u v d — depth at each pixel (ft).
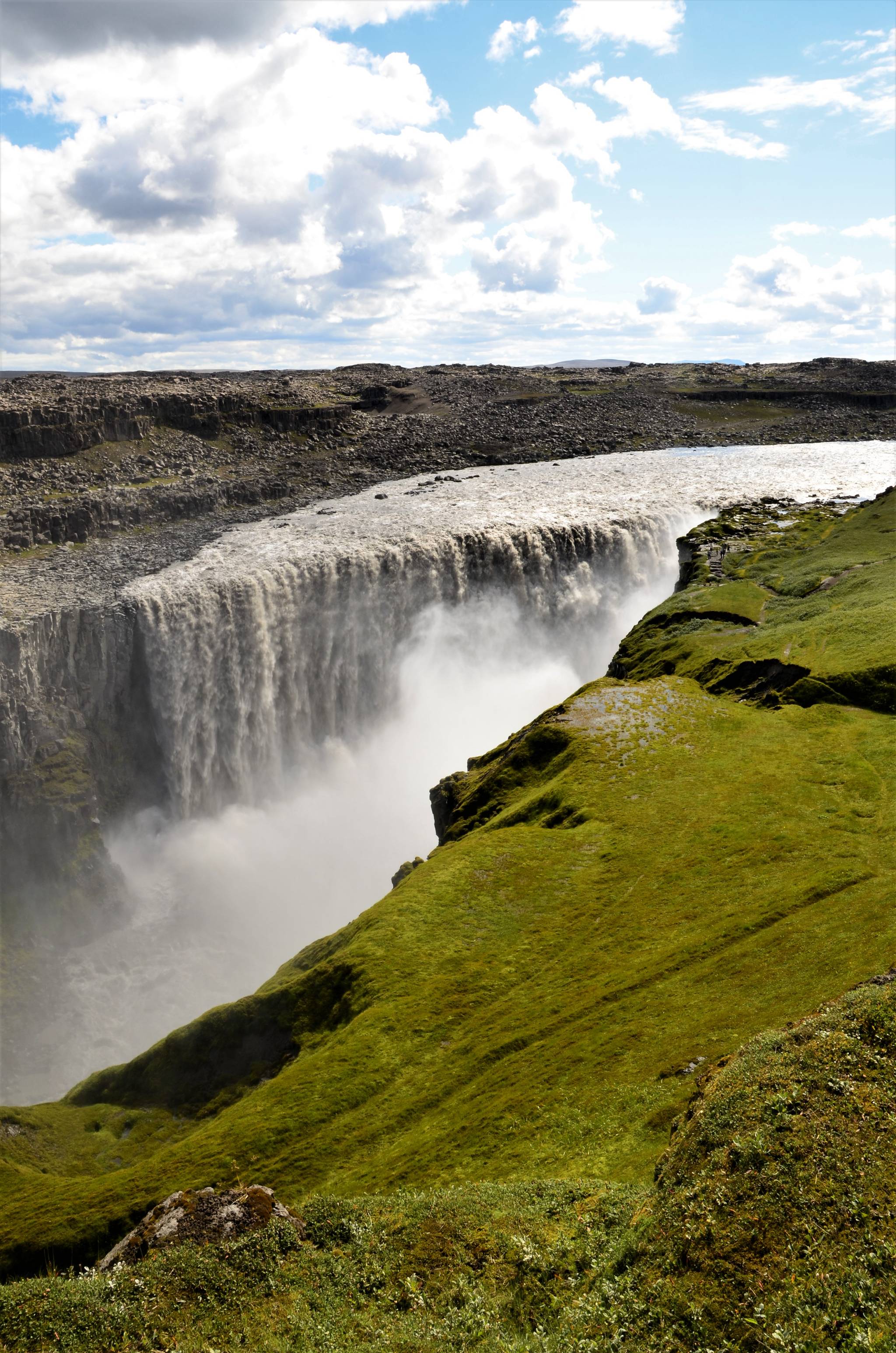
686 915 143.74
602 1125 95.45
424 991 143.84
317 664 391.24
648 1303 51.78
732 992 116.06
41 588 365.81
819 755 189.88
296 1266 66.54
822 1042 64.95
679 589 360.28
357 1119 118.62
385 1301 63.05
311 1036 153.79
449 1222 70.69
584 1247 62.85
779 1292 47.50
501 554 407.64
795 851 155.02
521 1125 101.55
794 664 233.76
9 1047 266.98
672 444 644.69
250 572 377.91
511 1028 127.24
